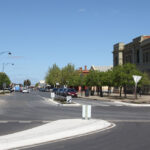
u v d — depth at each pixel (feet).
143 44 200.95
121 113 74.13
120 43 243.81
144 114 71.72
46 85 474.90
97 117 63.77
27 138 36.63
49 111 78.48
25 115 67.46
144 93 197.16
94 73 185.26
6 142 33.99
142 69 202.08
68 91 177.78
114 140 35.35
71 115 67.67
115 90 256.73
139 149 29.96
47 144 33.37
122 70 150.82
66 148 30.86
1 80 374.43
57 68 380.37
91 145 32.35
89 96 189.37
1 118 61.05
